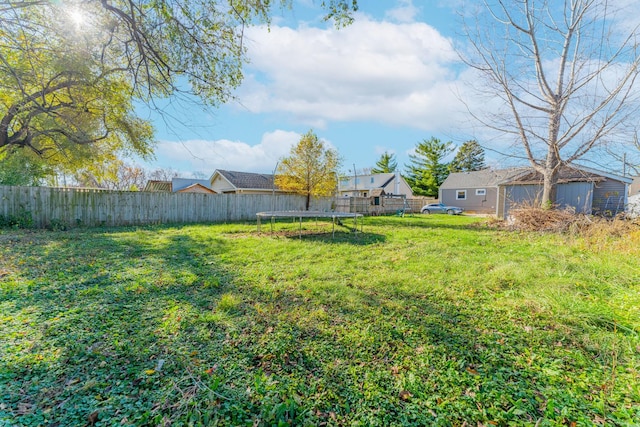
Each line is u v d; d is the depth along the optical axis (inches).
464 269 178.7
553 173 392.5
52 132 333.1
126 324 101.0
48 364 77.0
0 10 132.0
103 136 372.5
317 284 147.0
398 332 98.8
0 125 283.4
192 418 59.2
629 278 155.3
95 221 391.5
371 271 174.2
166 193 453.7
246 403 65.0
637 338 93.8
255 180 844.6
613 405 66.4
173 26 146.5
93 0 137.6
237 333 96.5
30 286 135.0
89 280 146.6
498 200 561.3
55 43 177.8
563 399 67.7
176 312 111.9
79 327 97.8
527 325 106.5
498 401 67.3
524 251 235.0
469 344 92.4
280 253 220.7
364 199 764.0
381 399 67.9
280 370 78.1
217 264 185.3
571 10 350.9
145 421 58.9
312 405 65.4
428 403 66.7
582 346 92.1
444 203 978.1
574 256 212.4
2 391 66.1
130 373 74.4
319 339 94.0
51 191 358.6
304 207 659.4
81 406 62.6
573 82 360.8
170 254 210.8
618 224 288.8
